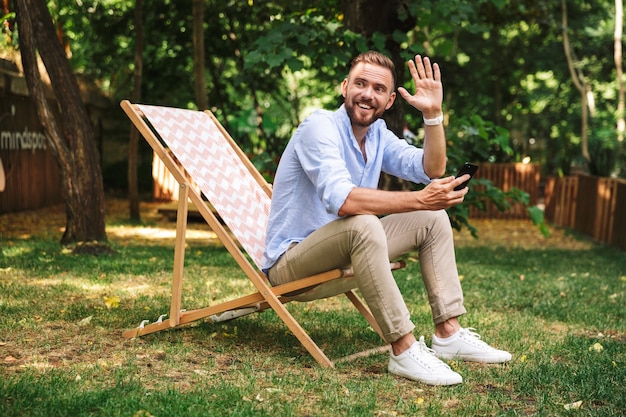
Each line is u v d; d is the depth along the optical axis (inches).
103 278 250.5
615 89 958.4
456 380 143.9
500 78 877.2
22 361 147.7
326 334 181.8
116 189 735.1
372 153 158.4
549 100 962.1
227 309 162.2
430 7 328.2
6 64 436.8
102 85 776.3
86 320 181.5
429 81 149.3
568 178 561.9
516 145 689.6
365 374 149.7
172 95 729.6
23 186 532.4
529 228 558.9
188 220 490.9
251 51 319.9
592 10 789.2
